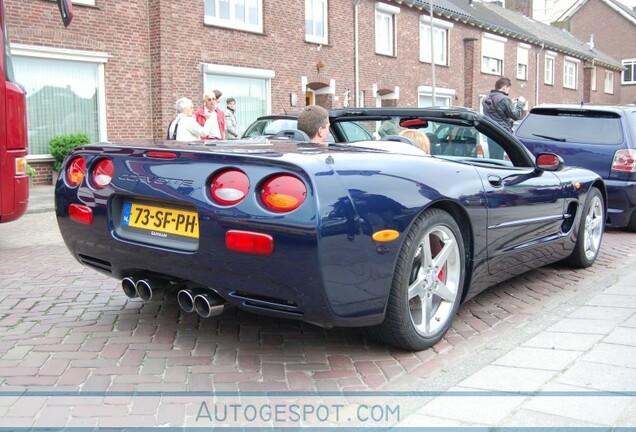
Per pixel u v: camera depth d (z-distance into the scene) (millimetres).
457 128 4480
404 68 22531
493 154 4574
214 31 15438
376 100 21438
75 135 12820
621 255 6438
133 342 3613
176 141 4004
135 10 13930
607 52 47719
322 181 2869
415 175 3324
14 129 6062
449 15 24156
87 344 3572
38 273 5375
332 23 19172
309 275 2836
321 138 4336
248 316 4117
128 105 14008
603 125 7969
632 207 7738
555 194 4738
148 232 3348
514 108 9656
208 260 3062
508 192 4047
